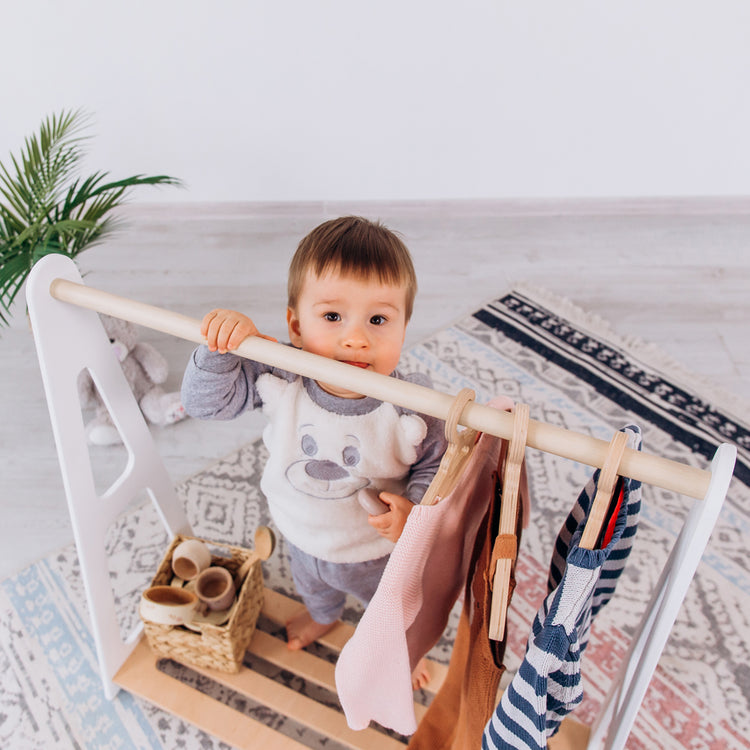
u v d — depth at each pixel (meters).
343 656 0.75
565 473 1.68
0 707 1.28
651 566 1.50
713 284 2.23
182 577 1.22
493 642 0.72
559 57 2.09
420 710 1.25
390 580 0.67
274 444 0.93
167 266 2.24
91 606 1.15
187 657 1.25
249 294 2.14
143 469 1.19
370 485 0.95
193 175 2.33
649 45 2.06
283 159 2.31
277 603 1.38
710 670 1.34
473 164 2.37
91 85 2.07
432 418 0.92
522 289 2.19
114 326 1.65
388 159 2.34
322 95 2.15
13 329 2.01
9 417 1.78
